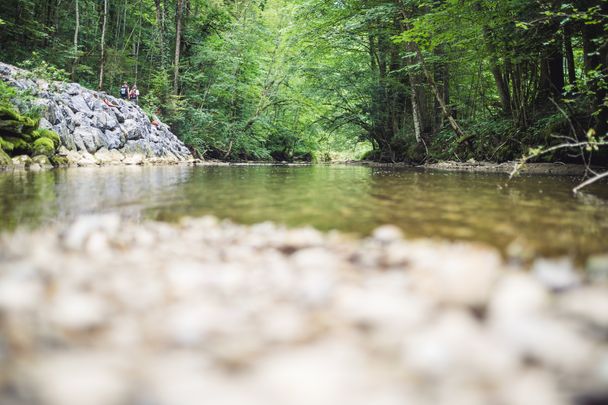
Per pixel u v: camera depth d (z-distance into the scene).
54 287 1.86
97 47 26.38
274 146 37.34
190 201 5.04
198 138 25.94
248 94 31.77
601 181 8.44
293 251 2.66
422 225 3.54
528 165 12.80
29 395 0.99
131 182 7.48
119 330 1.42
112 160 16.16
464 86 23.12
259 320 1.53
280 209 4.46
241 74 30.38
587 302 1.56
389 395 1.01
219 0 28.77
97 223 3.40
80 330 1.41
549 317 1.44
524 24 10.30
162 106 24.78
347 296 1.70
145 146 19.03
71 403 0.96
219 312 1.56
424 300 1.67
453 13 13.43
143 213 4.16
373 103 25.14
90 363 1.17
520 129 15.02
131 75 27.66
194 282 1.96
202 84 28.92
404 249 2.60
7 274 2.03
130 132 18.30
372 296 1.66
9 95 11.90
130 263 2.36
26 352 1.23
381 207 4.60
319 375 1.10
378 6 18.70
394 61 24.42
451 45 16.83
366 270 2.19
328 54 25.98
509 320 1.41
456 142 18.75
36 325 1.43
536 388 1.03
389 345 1.30
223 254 2.58
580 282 1.92
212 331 1.40
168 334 1.40
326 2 20.97
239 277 2.04
